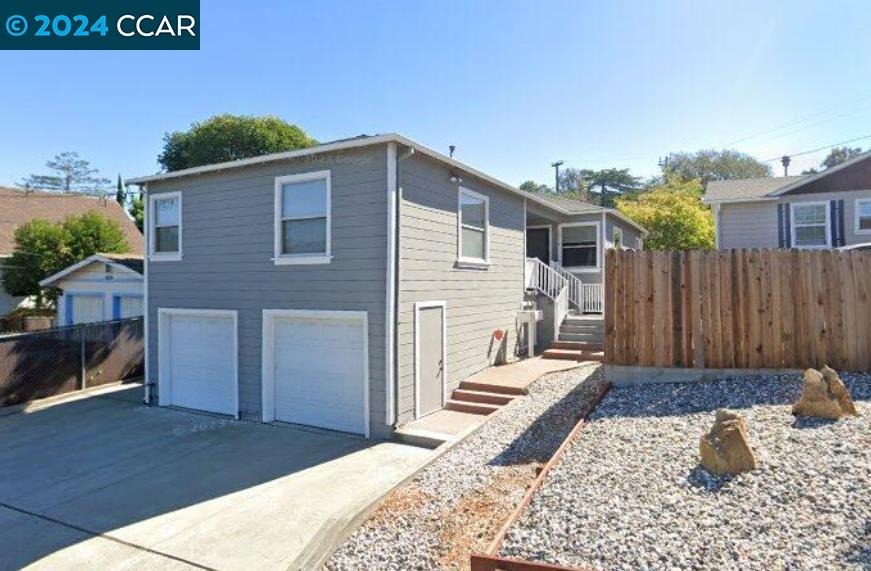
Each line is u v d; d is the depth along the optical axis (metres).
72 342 12.37
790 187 15.80
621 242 19.11
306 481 6.62
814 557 3.02
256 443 8.36
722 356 6.93
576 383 8.91
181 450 8.05
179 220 10.87
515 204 13.16
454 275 10.30
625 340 7.29
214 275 10.35
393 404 8.46
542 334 13.70
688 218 27.20
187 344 10.93
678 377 7.05
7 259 21.42
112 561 4.74
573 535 3.56
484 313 11.47
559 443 6.17
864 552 3.01
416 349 8.98
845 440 4.49
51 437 8.91
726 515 3.58
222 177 10.22
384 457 7.54
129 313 15.15
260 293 9.75
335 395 9.09
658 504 3.86
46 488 6.58
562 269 16.14
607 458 4.83
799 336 6.73
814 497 3.65
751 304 6.87
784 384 6.33
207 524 5.44
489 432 7.15
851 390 5.90
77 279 16.20
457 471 5.86
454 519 4.62
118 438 8.77
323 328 9.20
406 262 8.77
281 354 9.66
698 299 7.02
